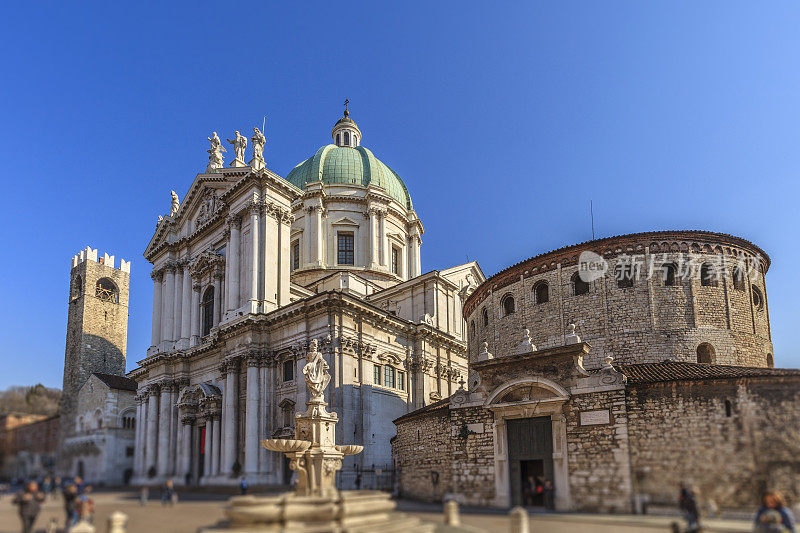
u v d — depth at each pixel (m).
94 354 71.94
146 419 63.84
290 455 31.22
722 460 28.25
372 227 75.88
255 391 50.97
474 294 52.97
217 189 62.62
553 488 32.19
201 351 59.75
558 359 33.88
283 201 58.22
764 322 42.06
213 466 53.12
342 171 79.12
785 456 27.11
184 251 66.75
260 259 55.22
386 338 55.47
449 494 35.97
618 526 24.98
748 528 23.75
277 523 21.30
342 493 25.86
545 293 44.34
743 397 28.80
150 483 29.55
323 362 33.69
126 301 77.25
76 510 19.12
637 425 30.59
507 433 34.75
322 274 72.19
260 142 58.25
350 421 48.44
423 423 39.69
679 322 38.94
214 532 20.50
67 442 24.02
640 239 40.81
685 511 23.95
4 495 20.58
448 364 62.19
